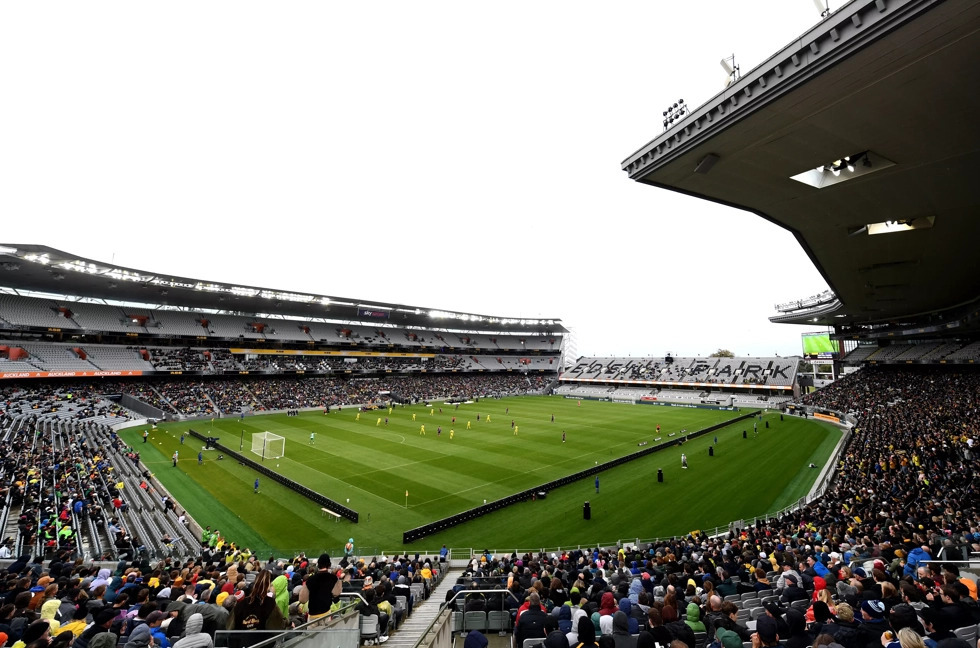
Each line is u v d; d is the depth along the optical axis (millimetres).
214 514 24578
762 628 5617
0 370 48375
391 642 9758
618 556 16469
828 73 12023
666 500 28031
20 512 20484
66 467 26438
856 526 18078
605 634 7059
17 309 55500
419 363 103562
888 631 5527
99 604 7734
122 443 38219
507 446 42938
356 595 10375
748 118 14172
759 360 92625
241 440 42250
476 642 7105
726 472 34344
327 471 33156
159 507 24578
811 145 15797
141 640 5711
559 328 126062
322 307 84188
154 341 68500
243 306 77500
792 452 40969
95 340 62250
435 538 22656
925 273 34469
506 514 25844
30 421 39656
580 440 46500
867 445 33969
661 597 10539
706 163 16688
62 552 13305
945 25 10258
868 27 10750
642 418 63219
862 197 20422
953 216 22375
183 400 59062
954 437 32031
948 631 5855
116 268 51156
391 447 41719
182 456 36438
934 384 58219
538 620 7688
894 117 13984
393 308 92500
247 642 4637
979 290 40719
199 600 8969
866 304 49375
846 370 94688
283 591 7004
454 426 54188
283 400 66750
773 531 19844
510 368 116812
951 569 10742
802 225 24734
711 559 14648
